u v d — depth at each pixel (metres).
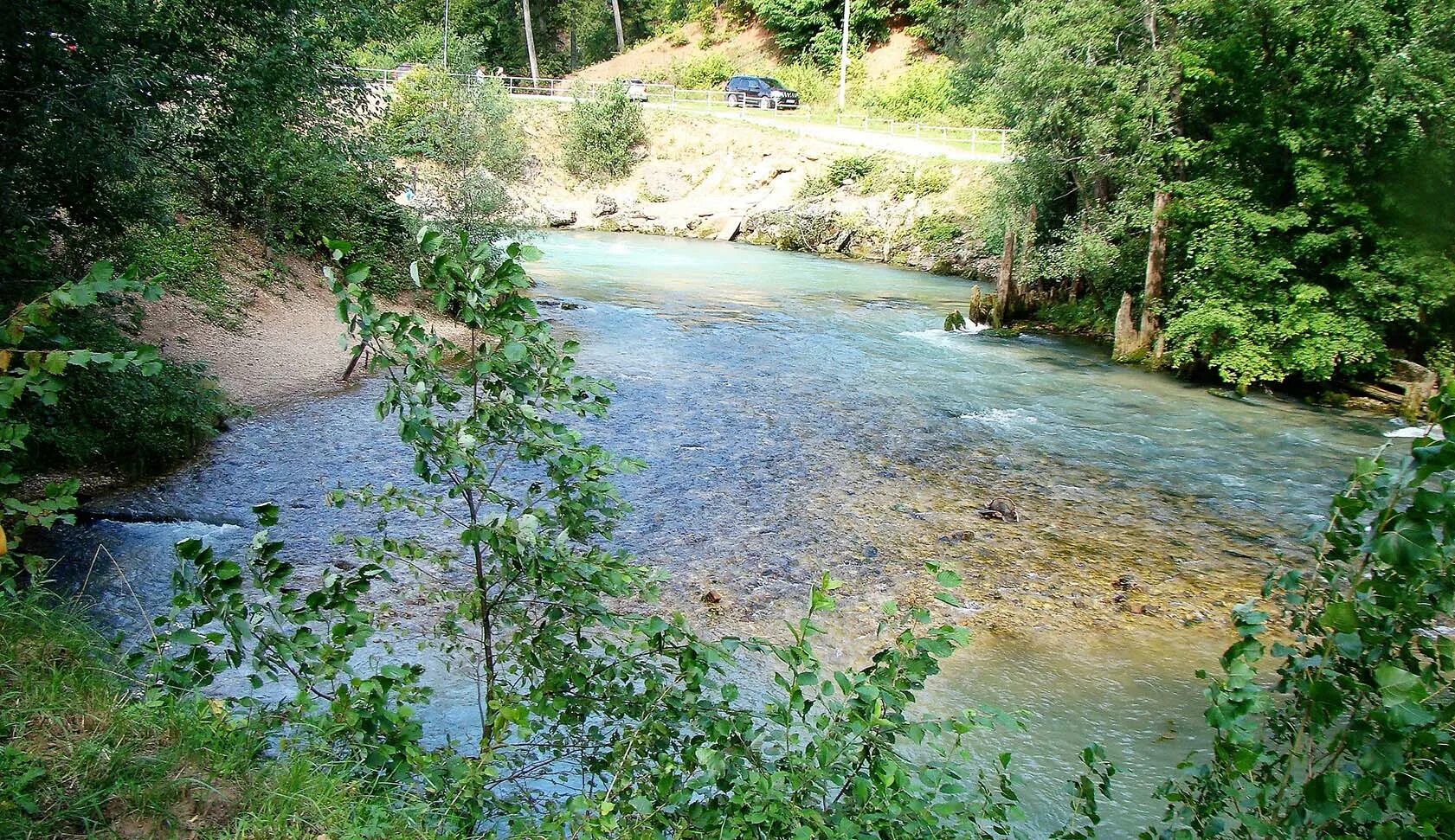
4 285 9.47
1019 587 10.45
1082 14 21.81
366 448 13.47
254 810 3.61
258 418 14.42
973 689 8.30
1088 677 8.65
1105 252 22.83
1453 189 18.77
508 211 23.84
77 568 9.24
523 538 3.89
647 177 47.88
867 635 9.15
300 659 4.02
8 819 3.28
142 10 10.49
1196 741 7.66
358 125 18.61
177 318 16.58
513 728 5.02
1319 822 3.09
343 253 4.02
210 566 3.98
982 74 37.66
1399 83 17.84
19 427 3.84
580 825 3.80
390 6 14.98
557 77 66.94
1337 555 3.27
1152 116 21.48
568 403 4.23
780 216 43.47
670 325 23.80
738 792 3.69
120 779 3.56
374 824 3.63
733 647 4.20
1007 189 27.91
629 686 4.29
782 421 16.05
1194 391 19.81
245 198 19.16
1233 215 19.95
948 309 28.39
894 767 3.72
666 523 11.48
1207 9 19.72
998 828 4.01
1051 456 15.12
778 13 59.06
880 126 48.34
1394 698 2.91
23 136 9.43
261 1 12.13
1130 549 11.65
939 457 14.76
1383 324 19.70
